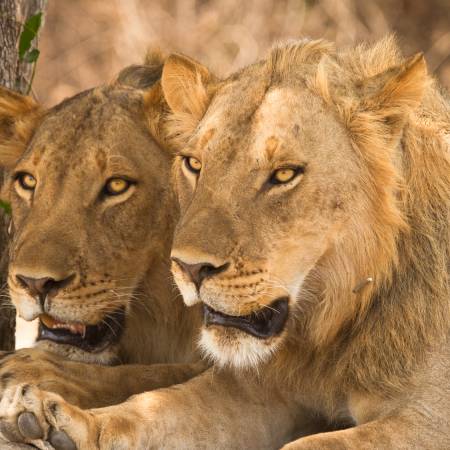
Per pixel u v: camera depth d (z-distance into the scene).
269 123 7.95
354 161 8.05
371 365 8.33
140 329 9.76
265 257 7.78
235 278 7.70
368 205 8.11
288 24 26.17
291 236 7.87
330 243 8.06
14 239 9.44
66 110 9.69
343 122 8.11
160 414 8.20
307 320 8.45
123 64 25.52
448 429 8.05
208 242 7.64
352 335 8.40
